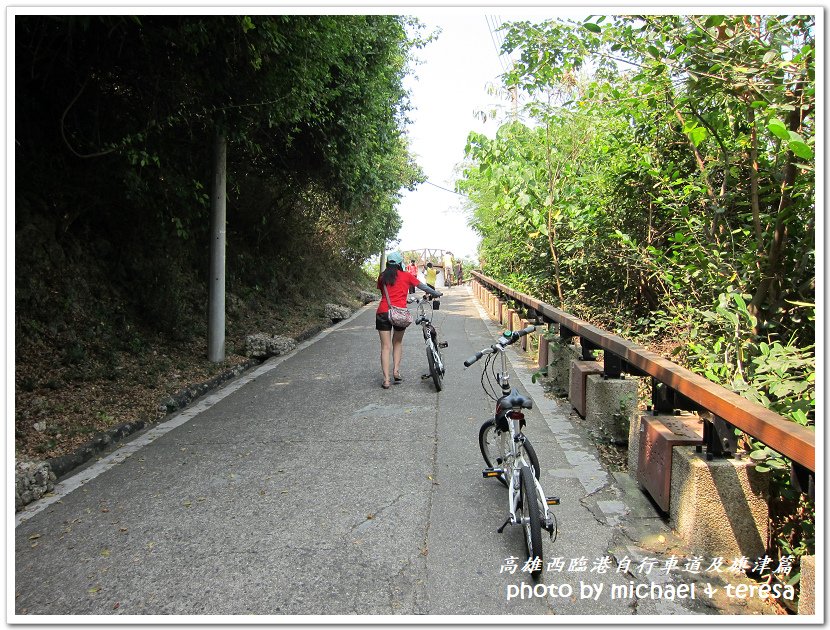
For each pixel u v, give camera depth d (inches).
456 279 1509.6
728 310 185.9
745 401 126.9
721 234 230.4
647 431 167.5
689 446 150.5
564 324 280.4
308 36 287.9
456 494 175.5
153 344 351.3
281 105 310.2
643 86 234.1
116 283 357.7
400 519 160.1
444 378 333.1
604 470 190.7
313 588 129.1
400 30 488.4
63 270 313.4
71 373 273.9
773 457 133.7
